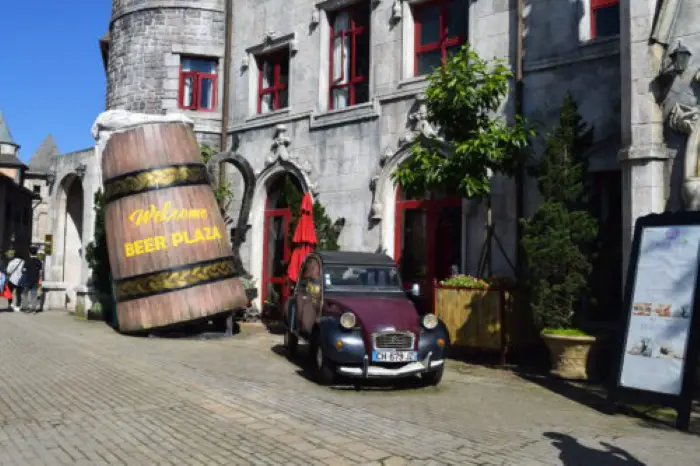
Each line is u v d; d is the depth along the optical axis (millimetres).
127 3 18922
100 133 13711
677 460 5234
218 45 18344
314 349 9039
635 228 7441
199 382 8250
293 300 10688
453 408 7148
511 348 10258
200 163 13625
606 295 9859
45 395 7371
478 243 11969
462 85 10023
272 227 16781
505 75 10266
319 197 15156
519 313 10414
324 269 9656
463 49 10297
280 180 16750
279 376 8891
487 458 5184
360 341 8062
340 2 15258
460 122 10383
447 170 10195
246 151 17359
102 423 6133
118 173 13039
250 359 10352
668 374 6637
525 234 9781
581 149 9867
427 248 13156
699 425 6570
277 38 16656
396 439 5723
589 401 7668
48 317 17391
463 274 12031
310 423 6246
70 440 5551
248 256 16797
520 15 11766
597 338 8812
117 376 8586
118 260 12969
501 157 9898
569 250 9102
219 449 5336
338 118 14828
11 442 5461
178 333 13102
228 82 18125
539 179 9773
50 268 20344
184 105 18375
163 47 18281
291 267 12617
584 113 10797
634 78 8641
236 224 17312
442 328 8547
